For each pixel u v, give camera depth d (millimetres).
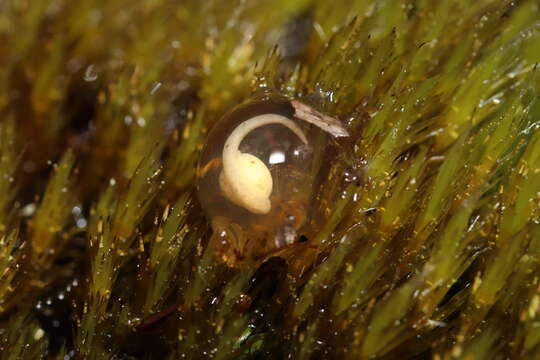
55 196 87
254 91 86
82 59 100
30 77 97
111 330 82
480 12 91
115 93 93
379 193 81
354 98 86
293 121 80
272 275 83
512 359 78
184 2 101
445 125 85
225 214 80
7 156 87
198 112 86
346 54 86
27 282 86
